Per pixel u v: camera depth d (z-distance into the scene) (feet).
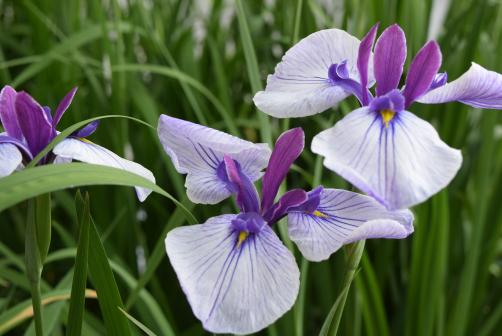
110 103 3.98
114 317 2.15
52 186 1.77
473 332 3.84
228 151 1.90
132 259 3.89
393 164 1.75
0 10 5.41
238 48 4.54
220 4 4.74
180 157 2.00
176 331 3.47
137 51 4.85
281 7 4.80
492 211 3.85
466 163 4.01
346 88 1.97
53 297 2.61
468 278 3.49
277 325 3.43
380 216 1.91
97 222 3.99
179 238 1.84
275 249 1.85
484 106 1.96
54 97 4.16
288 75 2.07
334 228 1.91
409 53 3.49
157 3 4.66
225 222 1.91
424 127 1.83
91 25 4.32
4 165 1.84
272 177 1.98
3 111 1.93
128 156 4.39
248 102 4.67
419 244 3.37
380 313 3.29
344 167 1.73
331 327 2.04
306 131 4.20
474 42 3.60
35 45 4.42
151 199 4.05
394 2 3.50
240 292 1.79
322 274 3.65
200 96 4.25
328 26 3.91
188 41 4.37
